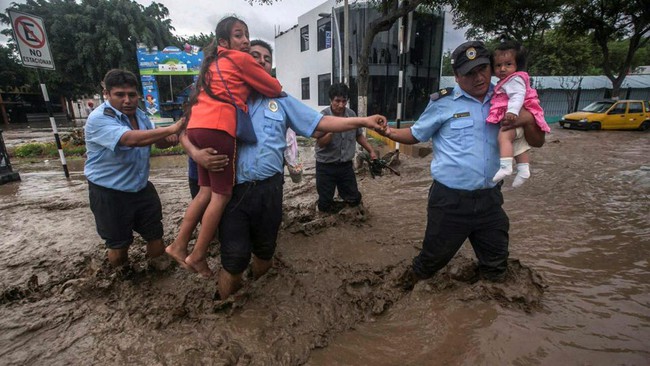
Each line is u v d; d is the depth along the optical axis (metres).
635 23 19.84
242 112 2.38
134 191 3.30
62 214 5.64
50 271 3.76
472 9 9.79
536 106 2.56
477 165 2.63
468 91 2.68
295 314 2.78
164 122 20.33
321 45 21.14
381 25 8.56
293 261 3.69
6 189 7.34
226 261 2.63
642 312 2.58
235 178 2.48
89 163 3.20
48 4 24.19
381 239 4.27
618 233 4.22
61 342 2.57
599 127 17.80
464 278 3.06
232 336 2.51
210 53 2.48
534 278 2.96
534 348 2.18
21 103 35.25
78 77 26.97
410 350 2.33
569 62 31.61
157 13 27.42
